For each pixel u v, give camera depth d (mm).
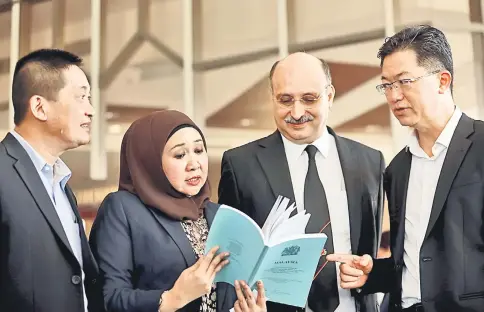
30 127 1438
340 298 1771
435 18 2809
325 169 1862
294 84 1799
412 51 1508
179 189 1538
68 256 1355
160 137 1543
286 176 1838
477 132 1488
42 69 1423
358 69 2934
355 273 1660
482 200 1407
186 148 1554
